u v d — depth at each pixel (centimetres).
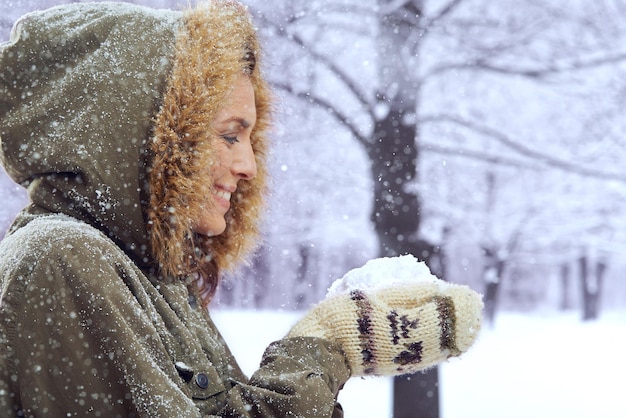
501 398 1025
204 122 171
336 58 832
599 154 998
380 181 647
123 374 145
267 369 170
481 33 882
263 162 221
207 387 164
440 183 1032
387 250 638
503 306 4297
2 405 144
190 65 170
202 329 178
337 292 195
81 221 160
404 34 669
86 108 162
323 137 840
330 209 962
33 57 165
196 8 182
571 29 948
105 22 169
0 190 794
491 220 1096
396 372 181
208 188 173
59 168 159
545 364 1396
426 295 185
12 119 161
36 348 144
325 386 165
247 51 197
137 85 166
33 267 147
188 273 188
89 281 146
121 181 162
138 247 169
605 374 1269
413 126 654
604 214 1137
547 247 1258
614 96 976
